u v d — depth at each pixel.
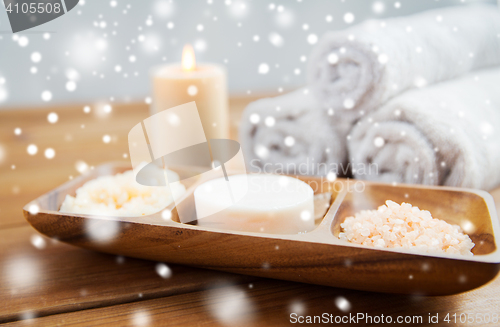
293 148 0.62
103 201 0.50
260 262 0.44
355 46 0.56
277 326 0.42
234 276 0.47
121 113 0.94
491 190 0.58
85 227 0.46
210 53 0.97
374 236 0.44
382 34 0.57
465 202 0.48
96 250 0.49
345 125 0.59
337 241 0.42
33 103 0.96
